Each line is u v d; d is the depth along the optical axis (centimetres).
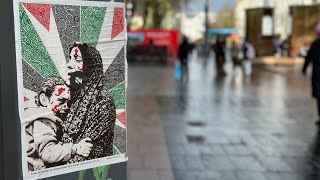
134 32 3656
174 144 662
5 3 183
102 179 222
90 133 214
